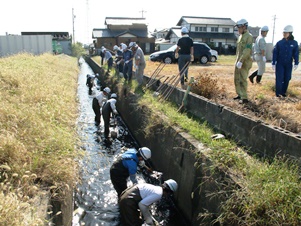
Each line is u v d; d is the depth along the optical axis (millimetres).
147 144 7820
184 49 9008
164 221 5125
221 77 11508
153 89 10477
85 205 5379
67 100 8727
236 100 7016
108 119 8938
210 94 7777
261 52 8844
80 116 10938
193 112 7273
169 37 47250
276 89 7402
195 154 4809
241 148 4934
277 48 7160
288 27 7012
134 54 10953
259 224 3023
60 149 4758
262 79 10750
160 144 6746
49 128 5336
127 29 46062
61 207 3848
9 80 7820
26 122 5215
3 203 2787
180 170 5438
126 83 11930
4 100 6145
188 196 4969
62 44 41625
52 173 3998
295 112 5836
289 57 7125
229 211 3467
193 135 5527
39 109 6156
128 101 10422
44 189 3662
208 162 4379
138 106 8859
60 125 6027
